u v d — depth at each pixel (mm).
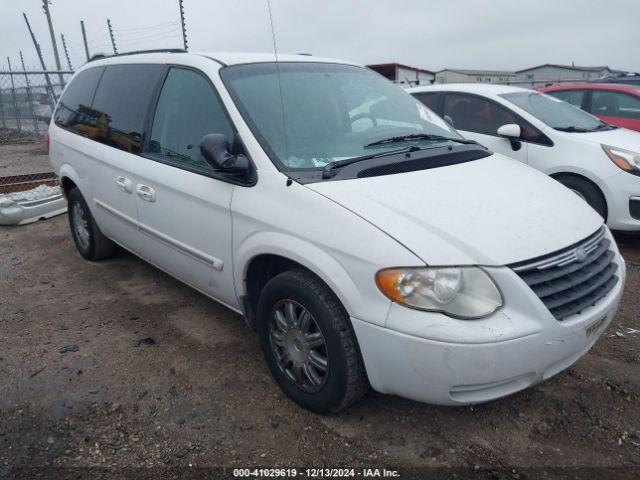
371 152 3305
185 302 4379
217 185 3270
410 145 3496
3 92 15461
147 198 3867
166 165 3719
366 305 2508
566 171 5699
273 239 2875
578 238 2742
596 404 3020
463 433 2814
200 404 3088
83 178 4805
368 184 2859
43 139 15523
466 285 2402
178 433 2863
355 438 2793
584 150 5613
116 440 2826
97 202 4660
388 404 3041
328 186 2828
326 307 2678
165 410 3045
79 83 5227
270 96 3453
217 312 4191
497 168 3348
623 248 5660
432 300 2389
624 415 2932
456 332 2338
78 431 2895
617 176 5375
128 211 4191
